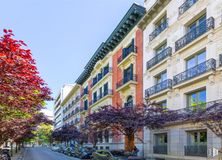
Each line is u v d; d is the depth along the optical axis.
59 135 61.16
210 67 19.83
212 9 20.62
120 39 37.94
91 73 54.53
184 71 23.09
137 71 32.34
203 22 21.44
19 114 15.60
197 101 22.19
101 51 44.75
